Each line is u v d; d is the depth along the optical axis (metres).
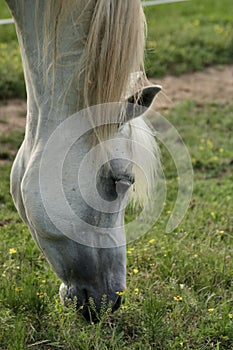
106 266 4.69
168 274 6.54
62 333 5.43
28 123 4.72
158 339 5.38
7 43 15.52
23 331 5.35
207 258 6.79
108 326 5.59
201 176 9.76
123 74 4.19
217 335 5.59
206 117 11.82
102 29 4.18
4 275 6.29
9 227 7.74
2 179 9.29
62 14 4.28
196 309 5.87
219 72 14.71
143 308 5.74
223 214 8.16
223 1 19.66
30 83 4.62
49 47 4.39
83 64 4.29
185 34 15.94
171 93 13.29
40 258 6.94
